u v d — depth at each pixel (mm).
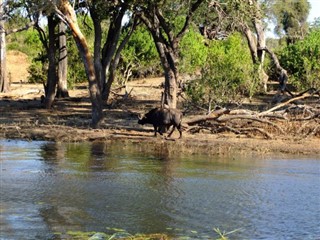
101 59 29938
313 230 10180
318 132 22375
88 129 23125
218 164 16641
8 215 10734
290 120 22438
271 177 14812
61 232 9766
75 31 23062
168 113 21359
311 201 12281
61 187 13188
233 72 26766
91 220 10555
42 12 24641
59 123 24922
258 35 35375
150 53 45125
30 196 12258
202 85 26172
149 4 22891
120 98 33844
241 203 12000
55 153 17984
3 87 39906
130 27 31438
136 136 21797
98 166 15891
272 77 41625
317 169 16109
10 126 23562
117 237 9562
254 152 18984
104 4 24438
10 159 16734
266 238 9688
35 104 32500
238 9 23469
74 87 42281
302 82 31984
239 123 23031
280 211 11445
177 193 12852
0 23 26312
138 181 14031
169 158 17516
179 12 24047
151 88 39969
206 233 9930
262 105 29781
